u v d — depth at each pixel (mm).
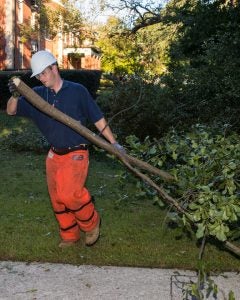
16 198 6258
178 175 3611
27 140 10383
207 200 3211
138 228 5031
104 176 7820
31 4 30812
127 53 20141
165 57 16797
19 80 3475
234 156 3582
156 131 9438
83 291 3494
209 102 8297
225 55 8156
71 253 4199
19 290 3494
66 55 40312
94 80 19797
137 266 3998
